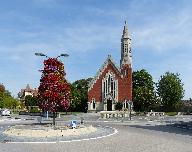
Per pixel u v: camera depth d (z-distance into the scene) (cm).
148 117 7588
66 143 2645
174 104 10806
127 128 4238
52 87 3634
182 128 4291
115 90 9256
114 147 2411
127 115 7856
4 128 4200
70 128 3475
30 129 3312
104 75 9331
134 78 11438
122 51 9462
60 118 6969
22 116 8012
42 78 3659
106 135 3228
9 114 8525
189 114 9506
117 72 9294
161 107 10894
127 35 9494
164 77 10931
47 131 3181
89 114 8381
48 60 3688
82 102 10038
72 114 8438
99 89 9338
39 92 3678
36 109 9375
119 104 9188
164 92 10806
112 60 9344
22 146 2484
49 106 3644
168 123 5394
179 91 10744
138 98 9938
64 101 3684
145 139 2927
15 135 3162
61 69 3741
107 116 7469
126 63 9331
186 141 2795
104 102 9225
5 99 10388
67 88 3722
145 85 11194
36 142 2705
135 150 2270
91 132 3472
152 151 2230
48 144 2589
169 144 2588
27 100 11619
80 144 2580
